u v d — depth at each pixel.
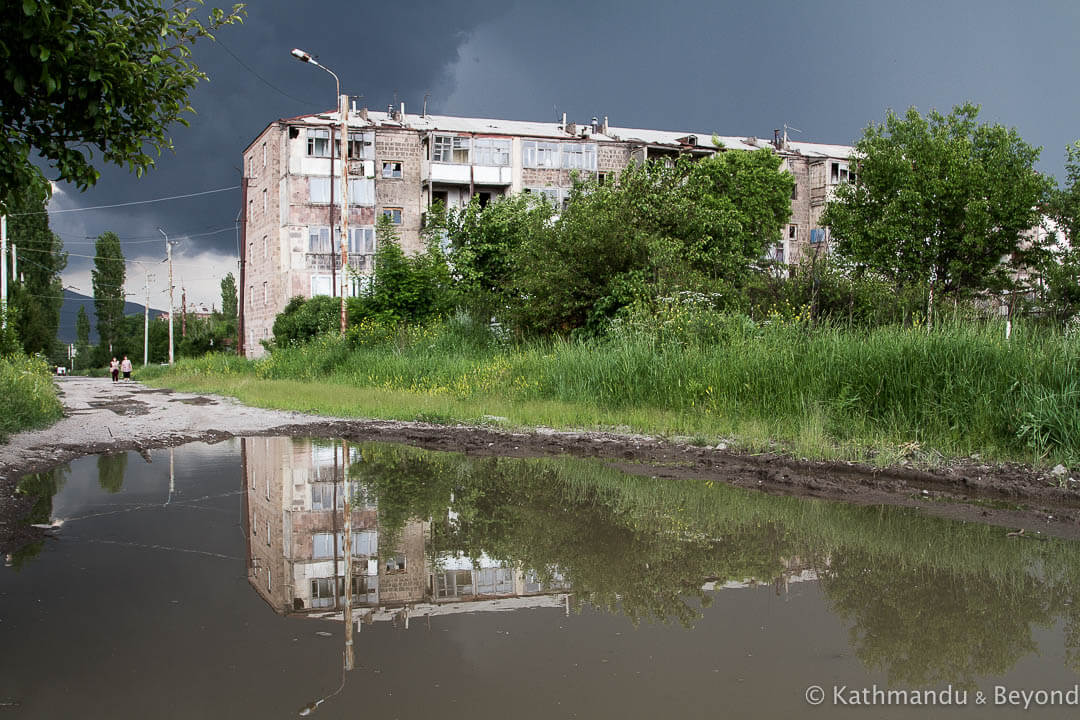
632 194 20.88
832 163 46.25
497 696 2.90
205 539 5.36
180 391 23.77
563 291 19.25
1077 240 27.81
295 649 3.38
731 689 2.99
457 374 17.58
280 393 17.88
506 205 30.39
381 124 41.06
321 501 6.69
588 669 3.17
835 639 3.54
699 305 15.48
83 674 3.10
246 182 39.47
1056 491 6.59
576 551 5.09
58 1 5.14
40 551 5.01
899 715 2.77
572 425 11.63
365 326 24.44
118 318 75.50
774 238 37.97
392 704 2.83
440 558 4.91
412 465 8.63
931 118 32.47
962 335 9.30
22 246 48.47
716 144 46.03
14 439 9.95
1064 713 2.80
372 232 39.62
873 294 15.84
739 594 4.21
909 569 4.67
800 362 10.74
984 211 29.88
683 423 10.85
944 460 7.95
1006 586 4.34
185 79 6.07
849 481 7.43
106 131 5.84
